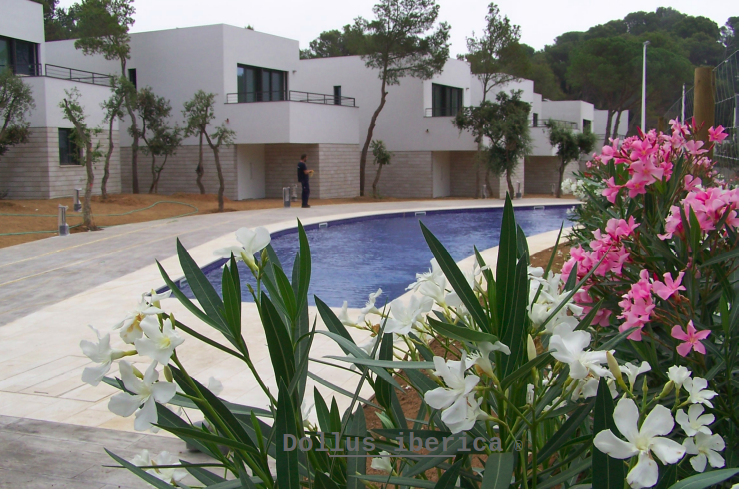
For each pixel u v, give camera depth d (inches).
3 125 621.9
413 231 623.2
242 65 854.5
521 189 1054.4
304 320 47.1
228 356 190.2
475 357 36.7
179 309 250.4
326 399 149.3
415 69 887.1
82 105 725.3
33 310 256.1
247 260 43.3
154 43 848.3
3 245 435.2
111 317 242.7
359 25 882.1
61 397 159.8
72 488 111.8
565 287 53.3
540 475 43.1
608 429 32.4
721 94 250.5
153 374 36.0
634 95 1720.0
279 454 35.4
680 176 74.5
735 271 64.6
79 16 786.2
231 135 820.6
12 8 698.2
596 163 171.0
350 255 482.3
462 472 44.2
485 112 915.4
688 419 41.3
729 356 54.4
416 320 49.2
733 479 55.1
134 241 451.2
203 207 719.1
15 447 129.5
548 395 41.6
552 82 1913.1
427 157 995.9
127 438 133.7
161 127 815.7
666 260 64.7
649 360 56.9
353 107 923.4
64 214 484.1
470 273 49.6
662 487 34.2
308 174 754.8
